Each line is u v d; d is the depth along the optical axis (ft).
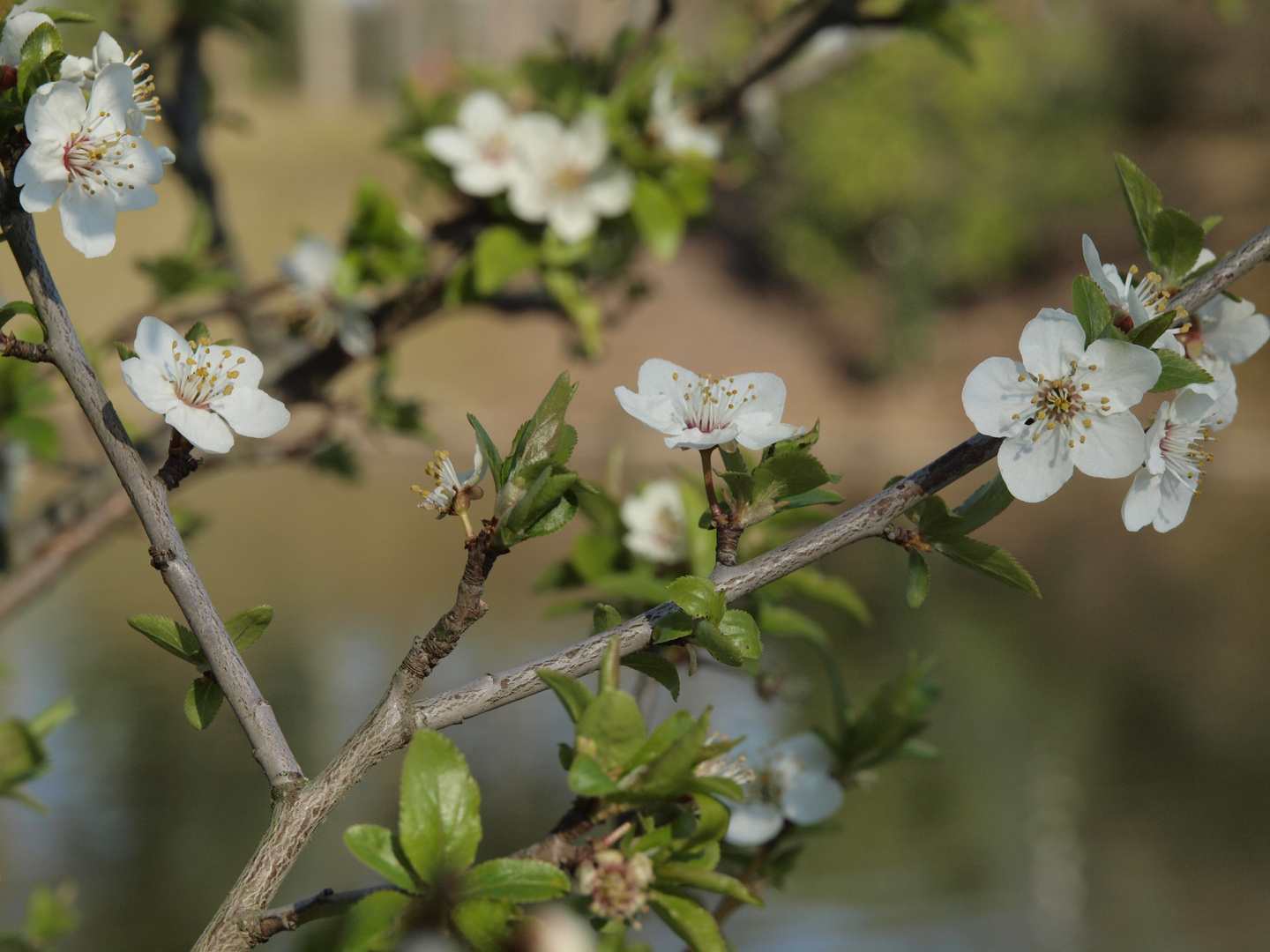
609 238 10.53
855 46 11.85
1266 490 57.21
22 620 29.96
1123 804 21.89
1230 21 12.62
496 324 71.67
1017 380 3.72
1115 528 49.57
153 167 3.68
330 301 9.68
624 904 3.25
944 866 19.61
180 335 3.79
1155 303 3.99
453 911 3.13
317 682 25.21
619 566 7.82
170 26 10.04
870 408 73.05
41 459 8.03
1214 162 84.28
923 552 3.74
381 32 128.36
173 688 25.18
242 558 37.86
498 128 9.85
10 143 3.67
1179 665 30.17
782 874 5.81
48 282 3.58
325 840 17.94
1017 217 75.77
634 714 3.26
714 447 3.76
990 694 27.66
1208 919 17.69
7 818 19.19
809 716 21.63
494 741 22.77
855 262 77.10
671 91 10.18
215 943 3.12
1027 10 45.85
